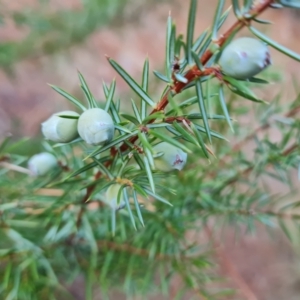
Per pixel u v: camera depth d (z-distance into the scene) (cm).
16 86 39
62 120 10
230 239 38
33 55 32
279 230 39
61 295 21
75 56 39
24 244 17
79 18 30
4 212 16
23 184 17
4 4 26
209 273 18
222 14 10
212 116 10
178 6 37
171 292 21
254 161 18
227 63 8
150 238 17
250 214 17
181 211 17
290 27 53
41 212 16
